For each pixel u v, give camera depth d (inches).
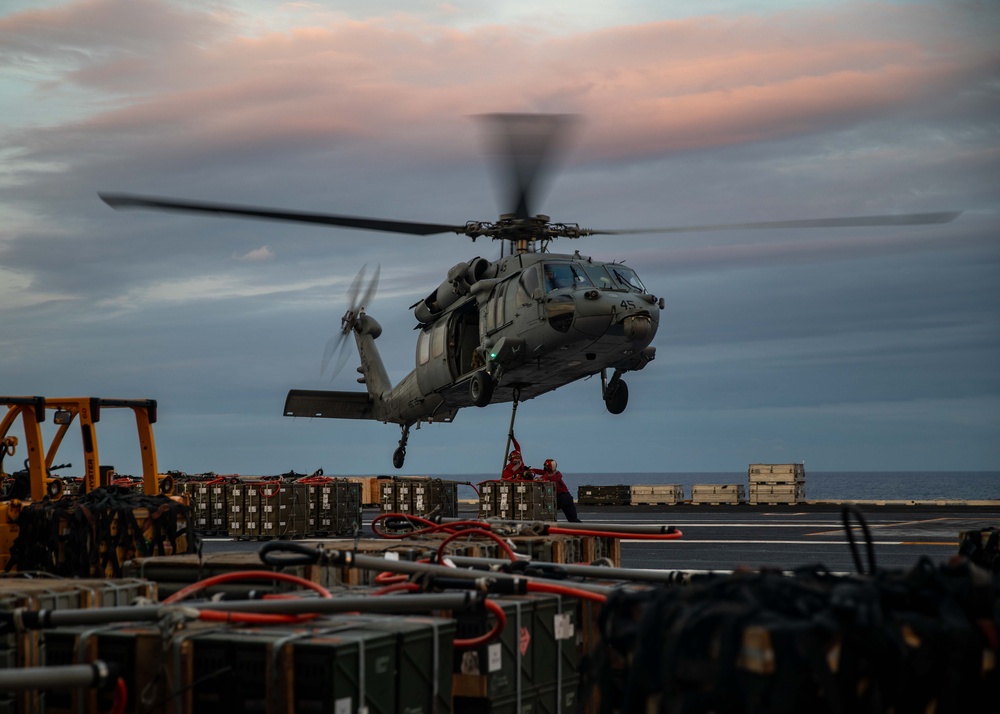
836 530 1077.1
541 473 978.7
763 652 137.9
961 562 167.0
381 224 803.4
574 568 281.1
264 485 1034.1
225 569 302.5
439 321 1146.0
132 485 898.1
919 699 148.2
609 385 1074.1
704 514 1531.7
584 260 983.0
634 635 159.9
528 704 235.1
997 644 153.9
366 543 359.9
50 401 533.0
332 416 1434.5
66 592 241.9
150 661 196.7
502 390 1126.4
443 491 1316.4
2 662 208.8
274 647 182.5
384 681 191.3
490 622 226.1
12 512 459.2
